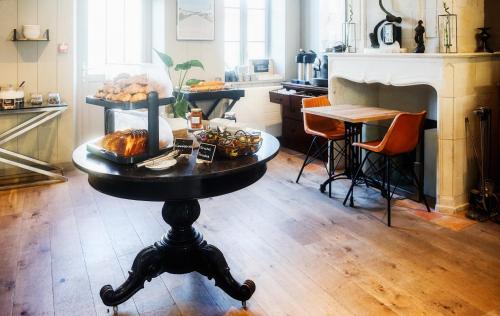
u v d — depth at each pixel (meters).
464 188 3.90
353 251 3.10
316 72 6.07
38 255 3.03
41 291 2.57
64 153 5.13
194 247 2.48
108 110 2.56
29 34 4.59
